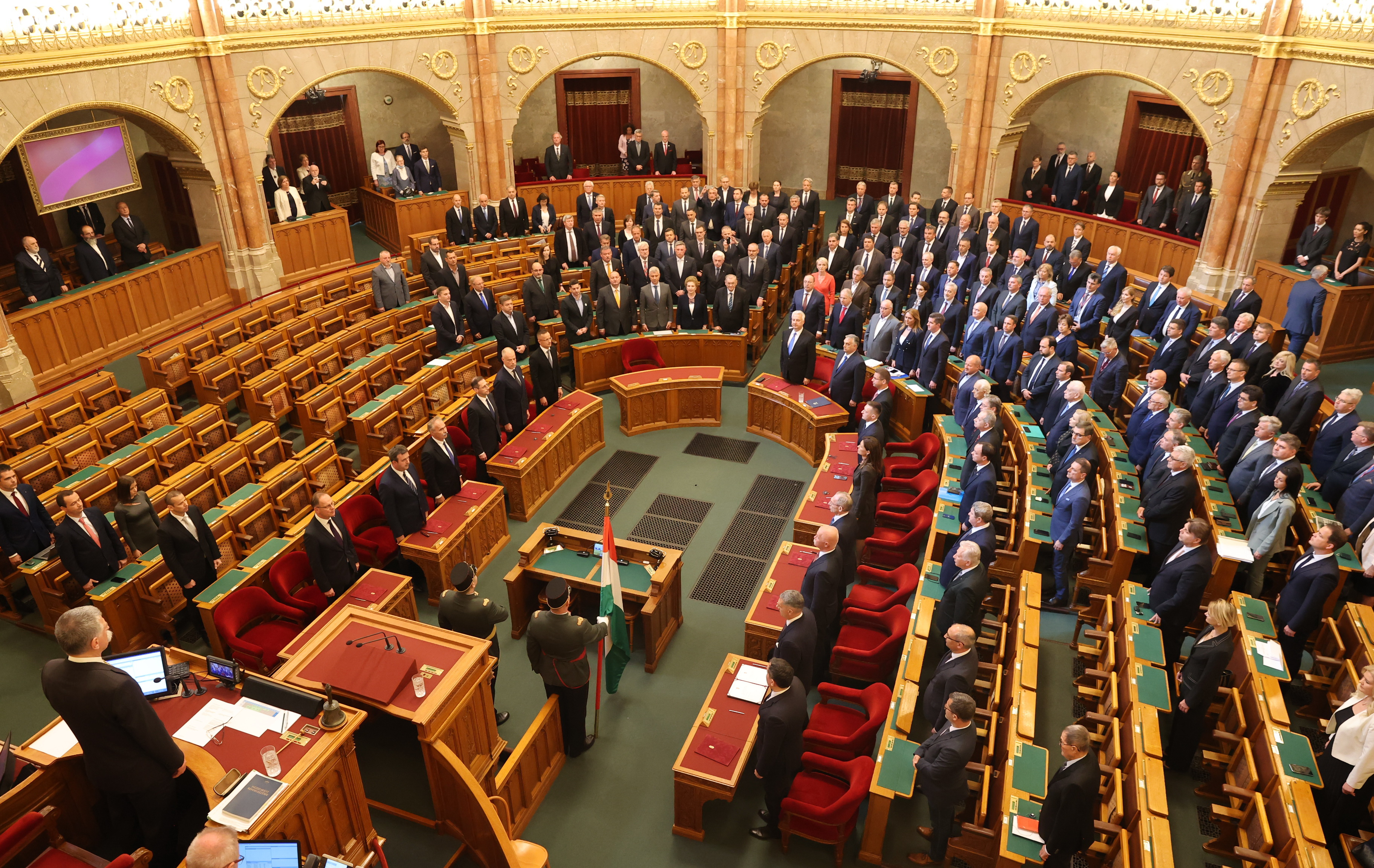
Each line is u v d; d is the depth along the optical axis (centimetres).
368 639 721
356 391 1270
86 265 1454
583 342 1441
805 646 738
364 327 1430
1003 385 1249
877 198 2417
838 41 1927
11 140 1272
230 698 618
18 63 1255
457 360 1319
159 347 1320
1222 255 1552
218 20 1526
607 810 751
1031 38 1745
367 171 2220
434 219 1966
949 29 1819
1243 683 746
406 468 957
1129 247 1755
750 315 1535
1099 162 2083
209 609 837
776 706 652
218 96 1567
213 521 952
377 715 801
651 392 1343
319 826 585
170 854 579
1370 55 1270
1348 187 1719
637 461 1289
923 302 1420
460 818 679
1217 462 1027
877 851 683
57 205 1439
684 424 1382
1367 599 862
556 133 2127
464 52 1888
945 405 1334
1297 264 1454
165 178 1925
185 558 876
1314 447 991
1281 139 1434
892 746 682
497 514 1073
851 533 862
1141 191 2016
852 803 646
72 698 509
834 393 1263
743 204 1811
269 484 1022
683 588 1027
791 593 738
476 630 771
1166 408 1005
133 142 1900
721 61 2000
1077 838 589
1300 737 666
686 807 709
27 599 980
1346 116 1330
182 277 1582
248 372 1326
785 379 1336
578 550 962
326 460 1094
